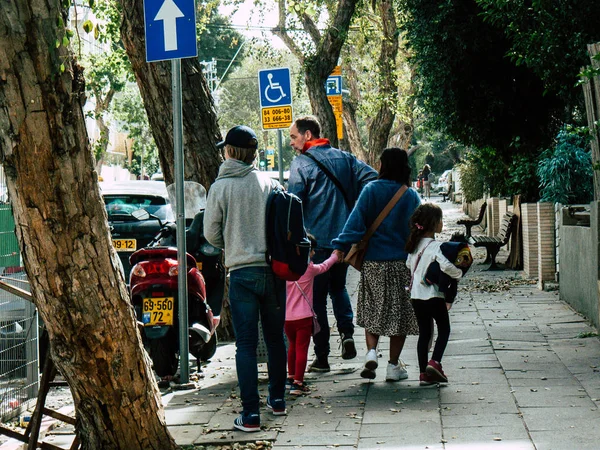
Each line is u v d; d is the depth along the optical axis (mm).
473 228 28516
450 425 6109
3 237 6855
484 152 21016
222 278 8797
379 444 5758
